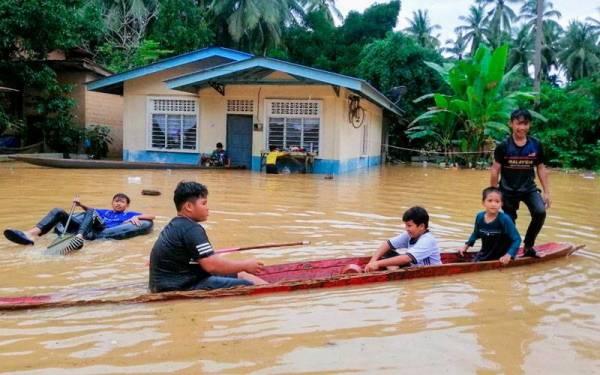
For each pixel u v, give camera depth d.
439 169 20.08
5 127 18.33
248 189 11.65
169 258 4.03
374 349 3.13
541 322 3.67
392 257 4.86
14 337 3.22
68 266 5.01
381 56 25.91
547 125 23.33
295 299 4.01
